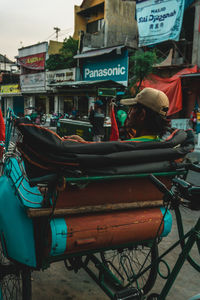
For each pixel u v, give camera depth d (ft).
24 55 92.79
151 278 7.63
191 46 52.03
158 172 5.88
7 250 5.86
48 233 5.29
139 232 6.02
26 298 6.02
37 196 6.26
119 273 8.21
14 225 5.74
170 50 49.60
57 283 9.02
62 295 8.43
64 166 5.03
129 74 58.54
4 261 7.64
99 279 6.88
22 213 5.79
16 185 6.30
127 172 5.45
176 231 12.87
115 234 5.76
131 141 5.75
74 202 5.45
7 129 7.52
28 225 5.70
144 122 6.45
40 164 5.14
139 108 6.48
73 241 5.40
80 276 9.46
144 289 7.80
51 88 81.30
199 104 48.65
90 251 5.91
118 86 49.44
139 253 9.95
